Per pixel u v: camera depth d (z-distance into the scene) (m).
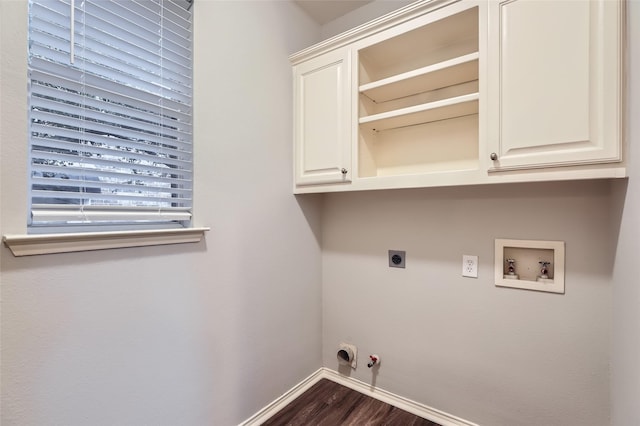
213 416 1.40
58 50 0.95
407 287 1.77
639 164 0.90
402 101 1.74
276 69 1.75
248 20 1.58
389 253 1.83
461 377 1.60
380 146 1.83
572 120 1.07
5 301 0.84
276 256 1.75
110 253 1.06
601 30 1.02
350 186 1.62
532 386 1.42
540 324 1.40
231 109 1.49
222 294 1.45
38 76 0.91
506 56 1.19
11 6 0.85
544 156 1.12
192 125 1.32
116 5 1.07
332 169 1.68
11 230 0.85
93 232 1.02
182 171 1.29
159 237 1.18
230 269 1.49
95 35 1.03
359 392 1.92
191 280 1.31
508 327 1.48
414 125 1.72
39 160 0.94
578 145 1.06
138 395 1.13
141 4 1.14
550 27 1.10
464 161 1.58
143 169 1.17
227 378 1.47
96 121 1.06
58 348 0.94
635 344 0.94
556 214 1.36
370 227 1.91
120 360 1.08
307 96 1.78
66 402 0.95
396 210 1.81
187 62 1.31
